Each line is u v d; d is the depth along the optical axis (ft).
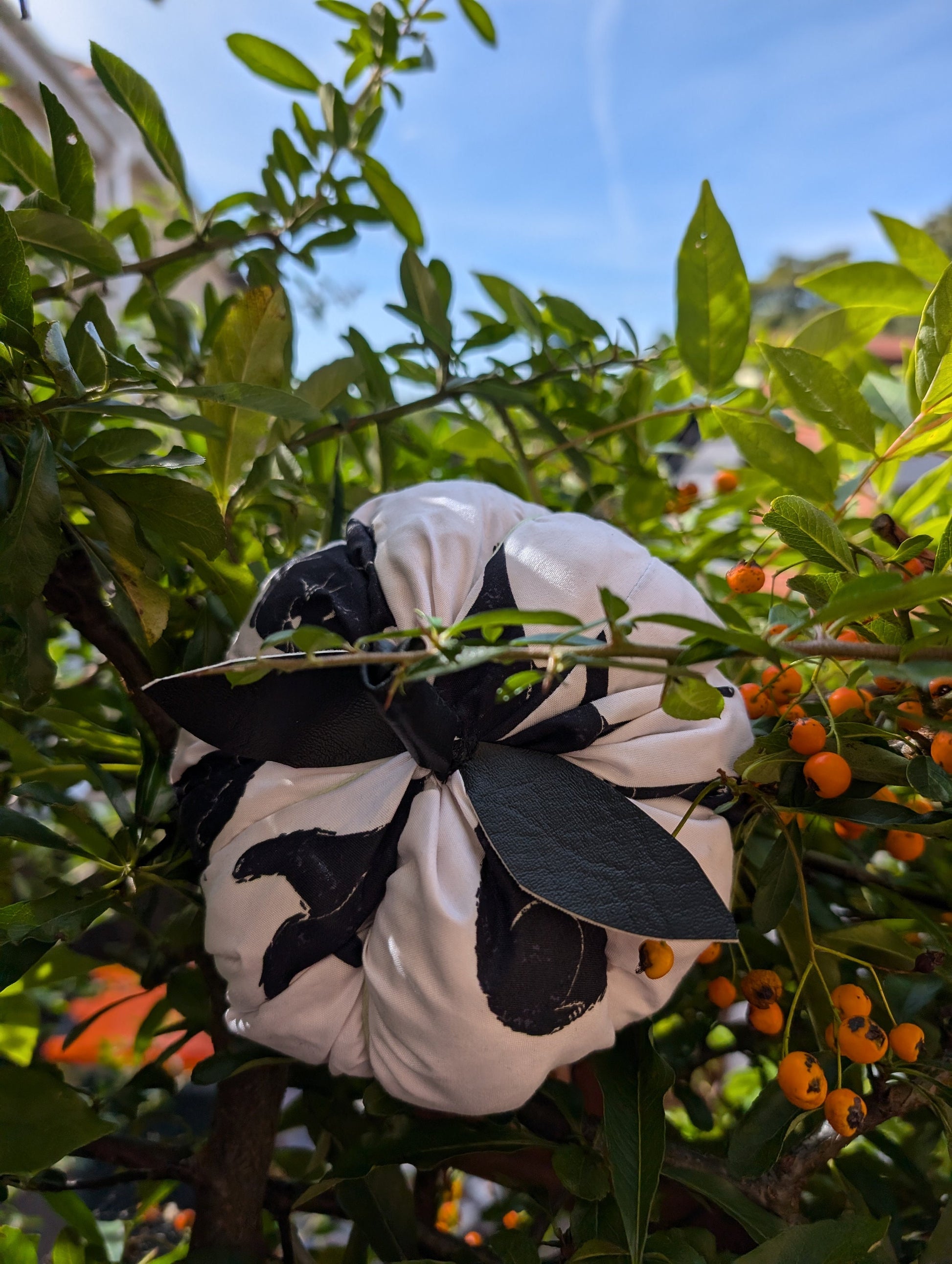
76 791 3.60
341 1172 2.17
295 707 1.82
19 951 2.08
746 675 2.84
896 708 2.05
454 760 1.79
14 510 1.90
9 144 2.54
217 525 2.19
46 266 4.12
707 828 1.90
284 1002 1.83
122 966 3.12
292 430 2.92
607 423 3.34
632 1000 1.91
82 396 2.07
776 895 2.07
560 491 4.15
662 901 1.64
